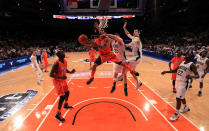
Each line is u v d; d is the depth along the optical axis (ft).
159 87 25.57
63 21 112.88
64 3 37.86
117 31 123.65
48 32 119.65
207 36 82.48
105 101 19.80
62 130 13.74
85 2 38.37
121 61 11.82
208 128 14.02
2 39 79.61
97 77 31.55
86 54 82.74
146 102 19.53
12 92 23.38
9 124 14.71
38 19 103.19
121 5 39.27
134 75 12.82
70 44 106.11
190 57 14.47
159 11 111.45
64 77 15.05
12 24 89.51
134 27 119.65
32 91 23.82
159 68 42.29
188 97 21.29
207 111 17.28
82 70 39.11
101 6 36.52
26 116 16.17
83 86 25.77
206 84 27.22
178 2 102.27
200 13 96.78
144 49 87.76
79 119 15.55
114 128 13.97
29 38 100.27
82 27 123.44
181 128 14.02
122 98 20.75
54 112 17.07
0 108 17.98
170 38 102.27
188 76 14.42
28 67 45.60
